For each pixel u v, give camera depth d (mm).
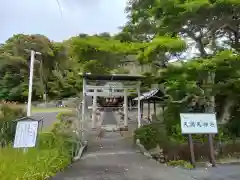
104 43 8234
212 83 8297
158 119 14828
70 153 8273
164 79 9914
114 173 6391
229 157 7805
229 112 10430
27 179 5117
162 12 8203
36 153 6672
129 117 21328
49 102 21234
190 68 7461
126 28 10250
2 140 7629
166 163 7387
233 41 9320
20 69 19391
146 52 7156
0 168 5070
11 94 20891
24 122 6914
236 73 8047
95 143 11922
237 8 6949
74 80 19078
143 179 5820
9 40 19891
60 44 18281
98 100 20984
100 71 10656
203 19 7531
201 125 7418
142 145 10125
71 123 10078
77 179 5852
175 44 6816
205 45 9406
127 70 12625
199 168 6789
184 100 9266
